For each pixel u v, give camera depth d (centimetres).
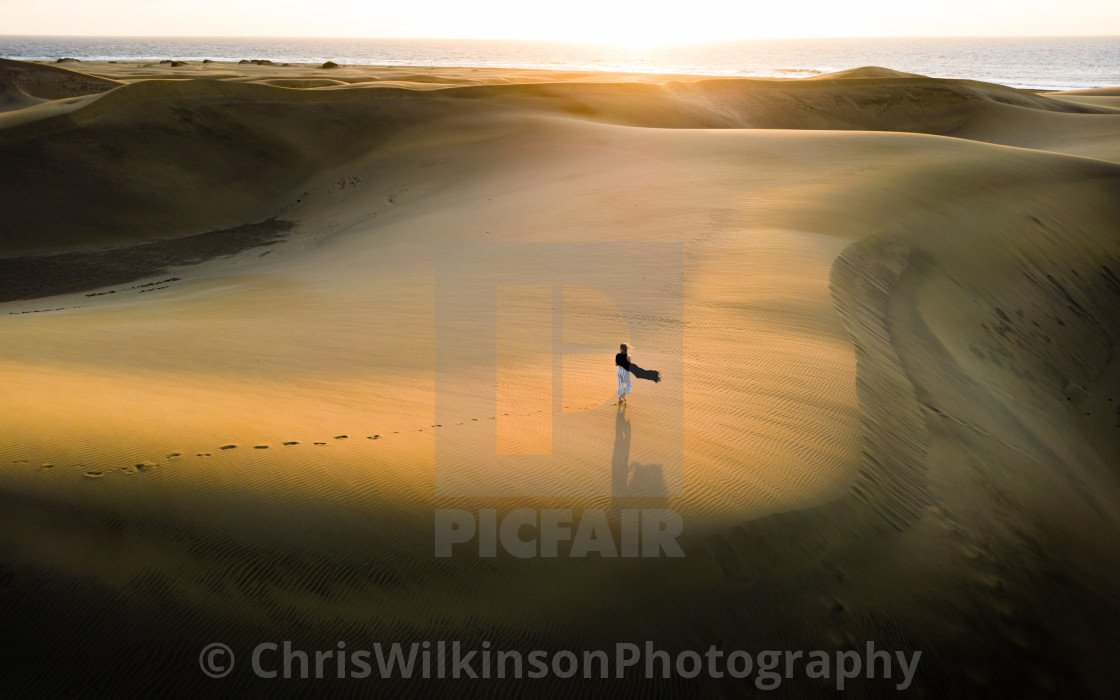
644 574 659
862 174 2967
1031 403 1639
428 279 1972
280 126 4881
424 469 787
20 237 3178
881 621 689
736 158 3553
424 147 4709
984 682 685
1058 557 935
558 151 4194
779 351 1217
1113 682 743
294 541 649
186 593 591
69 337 1334
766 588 675
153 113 4541
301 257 2781
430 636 589
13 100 7269
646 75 12431
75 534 626
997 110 7544
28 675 526
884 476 893
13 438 762
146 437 789
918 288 1919
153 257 3052
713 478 798
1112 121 6444
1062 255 2545
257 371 1130
